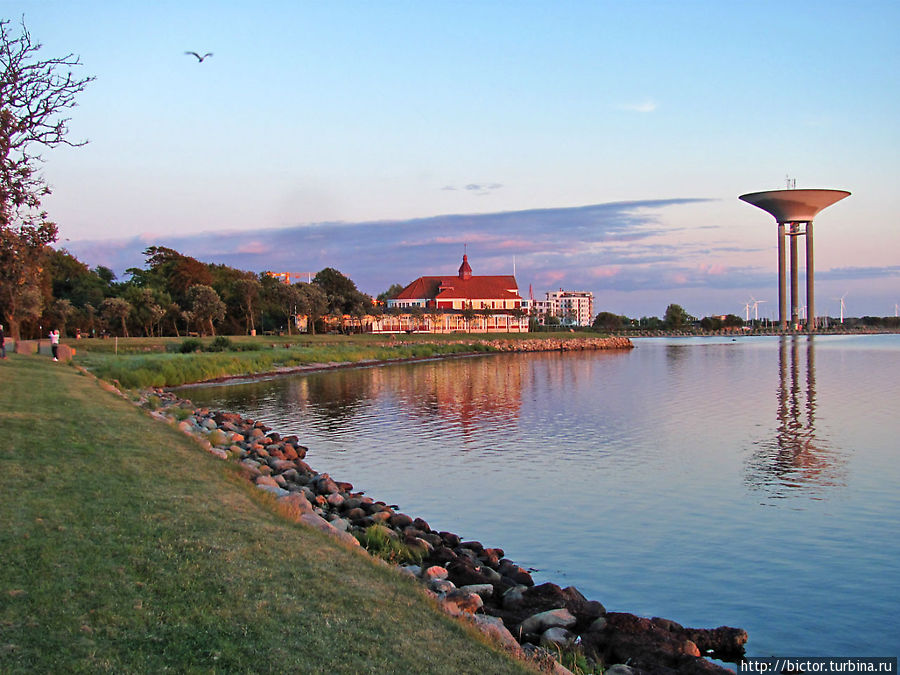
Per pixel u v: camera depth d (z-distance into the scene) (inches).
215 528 505.0
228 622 353.1
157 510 531.5
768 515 921.5
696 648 491.8
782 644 554.6
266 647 331.9
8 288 1067.3
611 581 690.8
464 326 7480.3
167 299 5206.7
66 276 5354.3
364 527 776.9
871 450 1376.7
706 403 2182.6
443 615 421.4
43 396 1151.6
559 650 454.3
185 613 357.7
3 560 396.5
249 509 588.1
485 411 2009.1
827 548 789.2
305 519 617.0
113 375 2268.7
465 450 1386.6
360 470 1195.3
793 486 1082.1
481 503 978.7
